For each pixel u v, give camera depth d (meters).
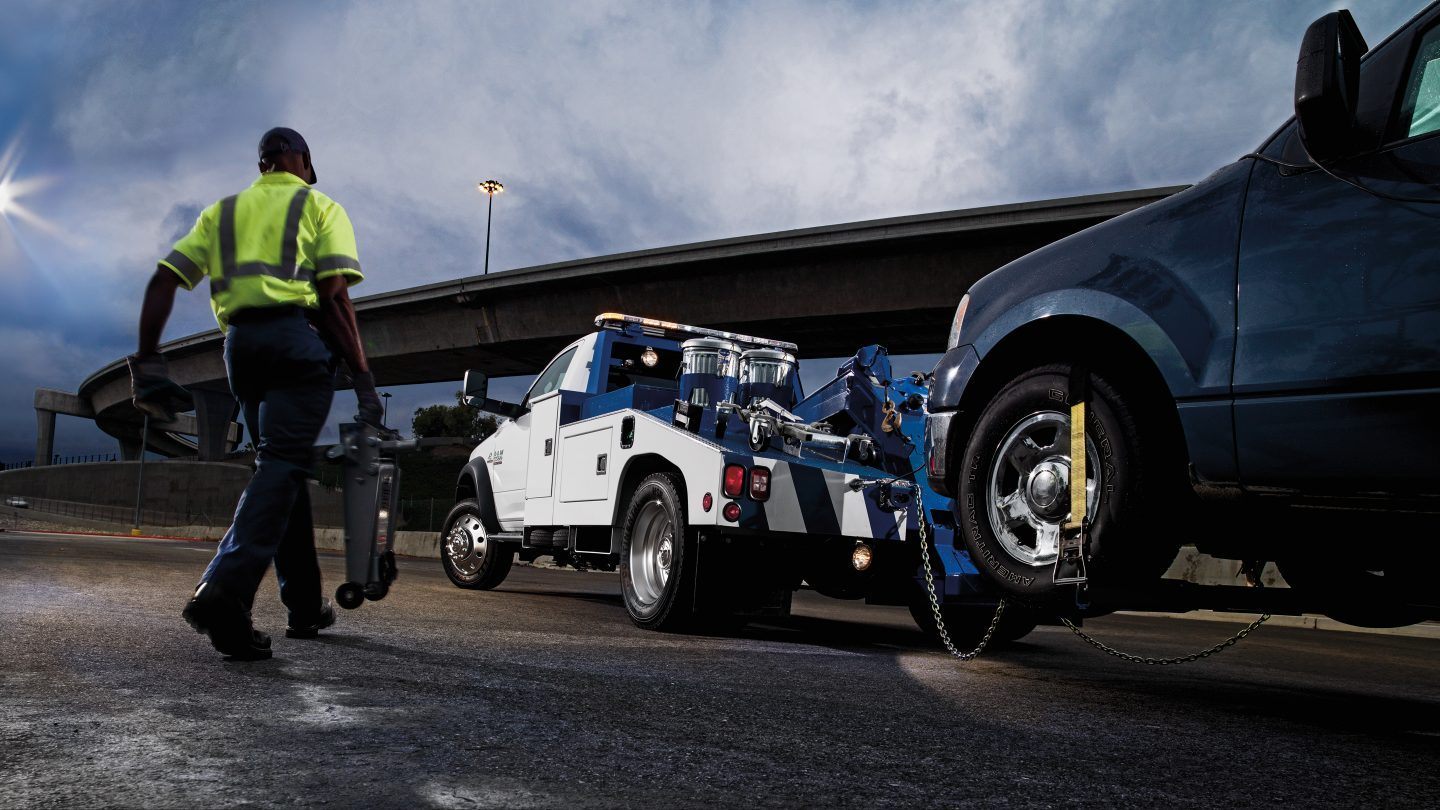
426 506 34.47
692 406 5.38
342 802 1.51
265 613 4.63
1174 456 2.99
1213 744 2.51
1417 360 2.38
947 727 2.54
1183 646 6.79
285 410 3.14
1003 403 3.41
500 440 8.30
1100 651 5.79
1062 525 3.11
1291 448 2.61
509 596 7.64
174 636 3.58
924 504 5.14
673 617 5.20
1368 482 2.48
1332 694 4.07
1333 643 8.21
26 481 79.25
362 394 3.64
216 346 62.69
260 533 3.02
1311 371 2.57
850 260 36.41
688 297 40.81
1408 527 2.55
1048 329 3.42
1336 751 2.51
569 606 6.98
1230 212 2.88
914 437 5.36
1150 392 3.05
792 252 36.91
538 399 7.54
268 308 3.14
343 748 1.88
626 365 7.30
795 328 39.47
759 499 5.01
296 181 3.31
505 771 1.77
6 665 2.75
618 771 1.83
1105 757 2.24
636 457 5.84
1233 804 1.86
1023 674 4.06
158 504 71.50
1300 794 1.97
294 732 2.01
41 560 9.11
